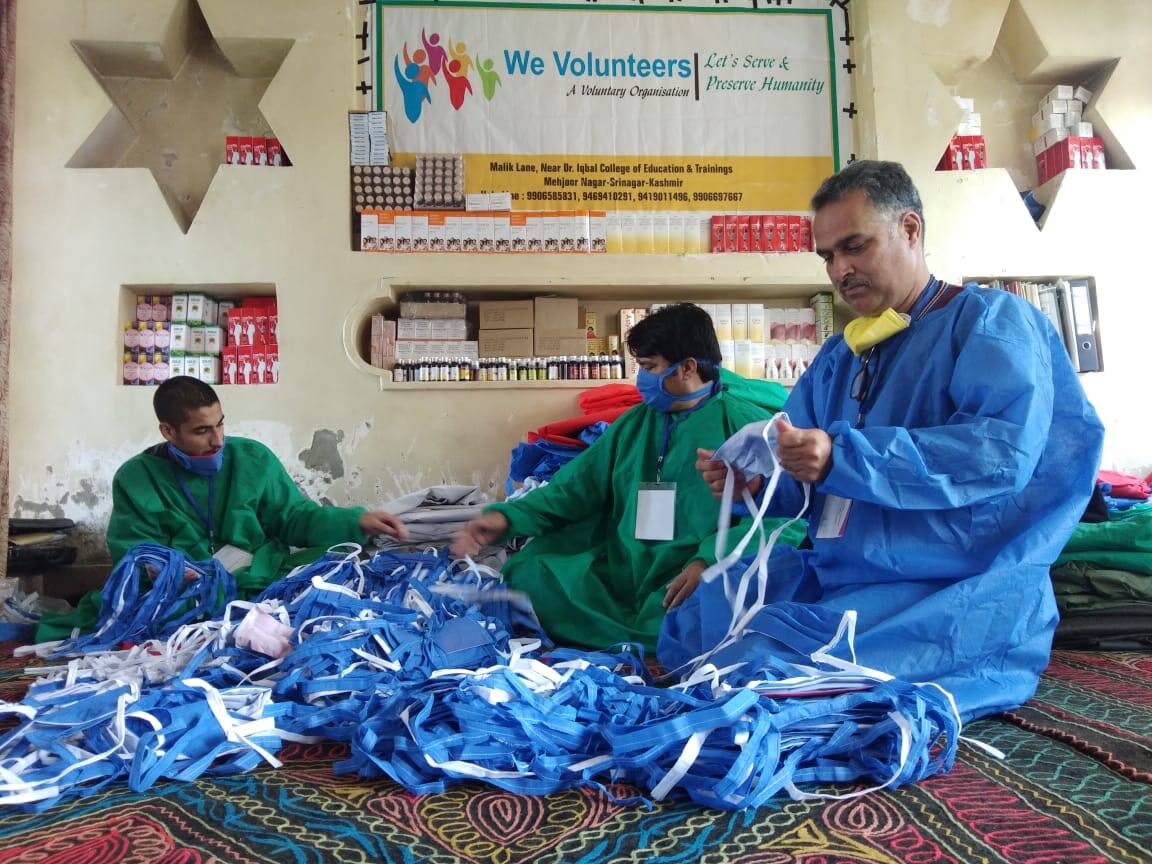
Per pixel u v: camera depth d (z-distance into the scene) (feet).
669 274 15.21
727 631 5.82
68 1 14.78
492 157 15.65
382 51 15.56
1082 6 16.43
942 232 15.71
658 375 8.36
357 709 4.97
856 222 5.40
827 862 3.28
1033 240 15.76
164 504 9.49
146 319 14.74
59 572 13.74
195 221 14.61
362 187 14.89
